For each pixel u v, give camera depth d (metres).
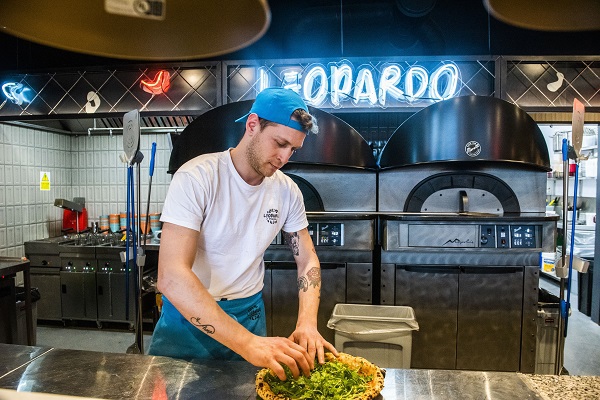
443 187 3.29
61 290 4.30
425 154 3.00
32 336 3.33
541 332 3.01
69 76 3.95
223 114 2.98
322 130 3.06
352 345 2.58
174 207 1.35
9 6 0.77
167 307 1.62
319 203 3.42
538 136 3.02
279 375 1.09
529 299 2.96
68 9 0.83
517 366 3.00
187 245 1.33
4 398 1.12
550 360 3.02
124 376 1.24
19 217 4.44
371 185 3.36
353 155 3.16
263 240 1.60
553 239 2.84
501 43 4.39
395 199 3.34
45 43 0.83
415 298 3.05
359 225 2.98
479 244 2.85
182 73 3.83
